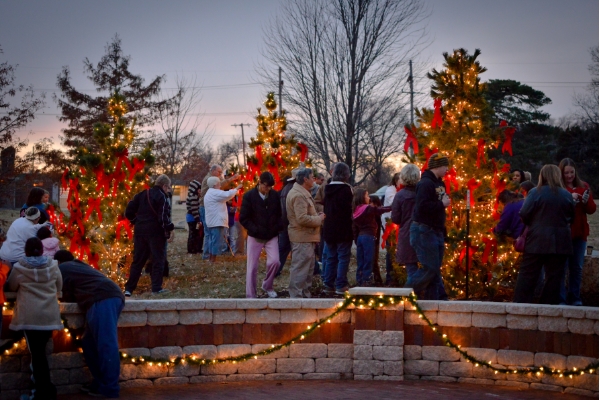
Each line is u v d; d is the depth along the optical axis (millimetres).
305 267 10000
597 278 10297
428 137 11148
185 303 7488
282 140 16109
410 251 9258
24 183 25281
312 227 9953
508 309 7305
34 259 6664
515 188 10664
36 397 6602
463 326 7508
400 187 10914
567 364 7008
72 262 7359
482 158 10750
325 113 22766
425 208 8734
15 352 6844
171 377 7465
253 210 10164
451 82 11133
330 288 10695
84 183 11758
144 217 11109
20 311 6609
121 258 12516
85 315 7168
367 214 11039
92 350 7047
